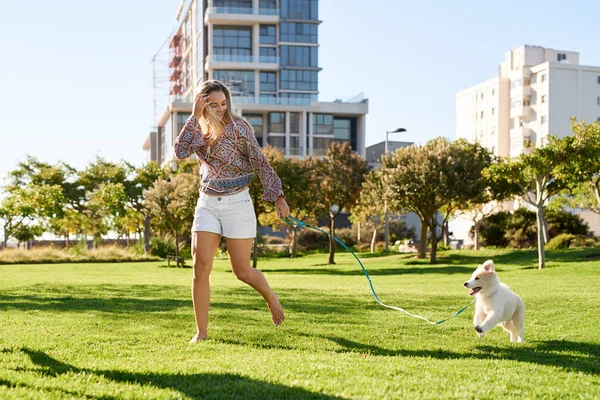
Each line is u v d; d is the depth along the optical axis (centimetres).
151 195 3469
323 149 7294
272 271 2784
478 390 369
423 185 2994
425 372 420
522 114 7138
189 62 8256
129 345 525
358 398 346
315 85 7269
